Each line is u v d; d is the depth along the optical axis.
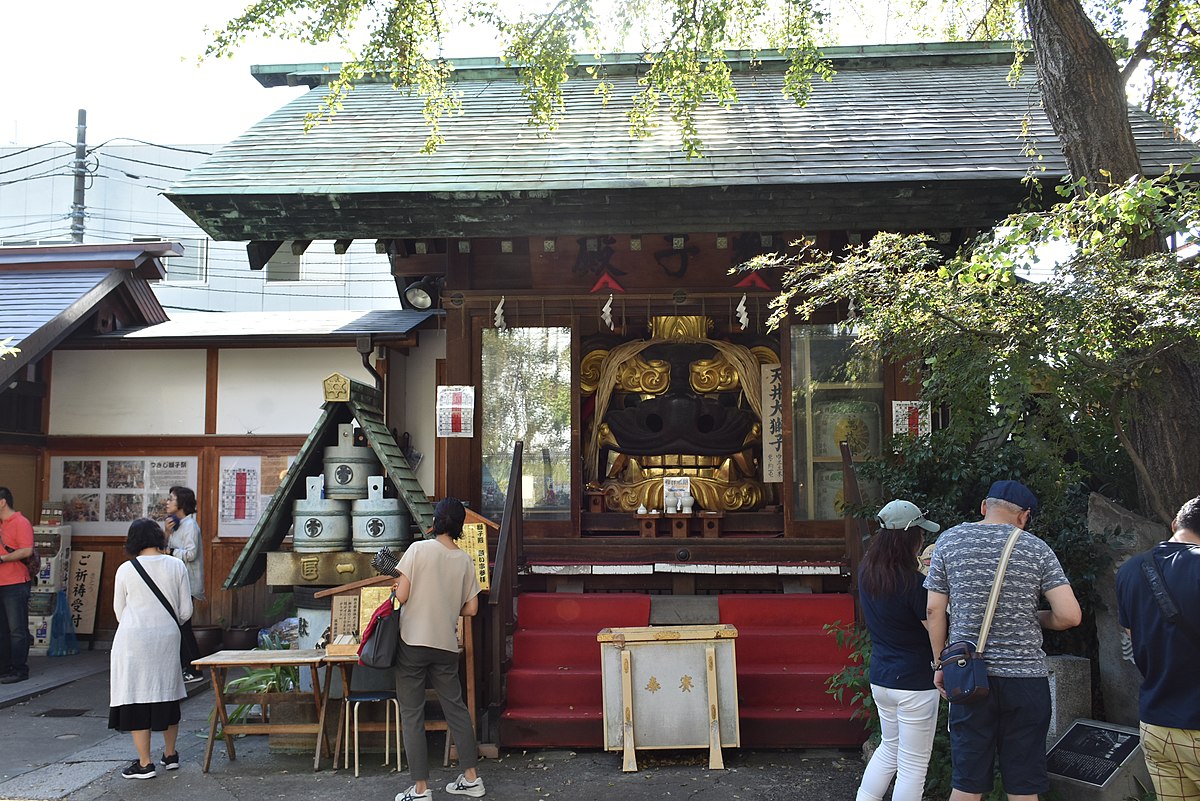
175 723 6.04
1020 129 8.31
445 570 5.58
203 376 10.52
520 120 9.15
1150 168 7.46
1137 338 4.76
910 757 4.46
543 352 8.41
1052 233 4.70
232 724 6.34
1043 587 3.97
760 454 8.88
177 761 6.08
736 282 8.29
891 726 4.63
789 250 8.20
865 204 7.39
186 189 7.48
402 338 9.85
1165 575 3.70
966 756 3.92
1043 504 5.88
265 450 10.40
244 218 7.68
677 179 7.38
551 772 5.88
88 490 10.53
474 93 10.12
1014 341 4.65
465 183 7.47
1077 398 4.97
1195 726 3.60
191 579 8.73
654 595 7.58
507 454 8.34
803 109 9.09
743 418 8.66
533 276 8.41
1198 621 3.59
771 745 6.16
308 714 6.59
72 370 10.63
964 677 3.84
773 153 7.93
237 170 7.90
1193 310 4.23
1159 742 3.68
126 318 11.02
